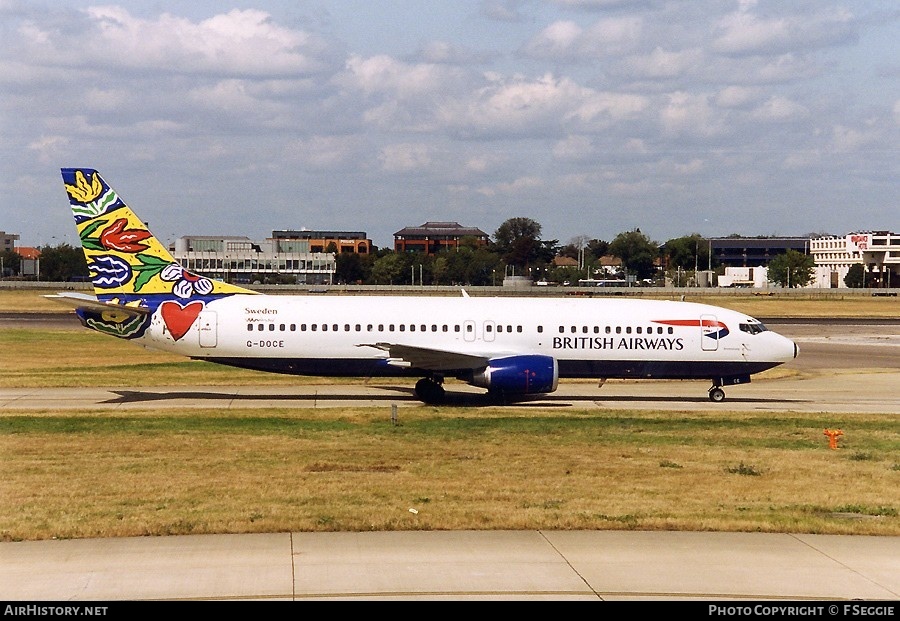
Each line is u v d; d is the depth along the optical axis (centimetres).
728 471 5338
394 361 8325
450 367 8306
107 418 7094
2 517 3972
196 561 3362
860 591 3166
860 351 14438
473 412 7819
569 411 7969
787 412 8062
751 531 3891
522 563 3388
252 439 6244
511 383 8088
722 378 8869
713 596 3095
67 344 13400
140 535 3688
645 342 8638
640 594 3095
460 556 3456
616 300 8944
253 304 8419
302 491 4594
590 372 8688
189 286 8394
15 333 14688
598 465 5469
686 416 7694
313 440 6247
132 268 8325
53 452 5678
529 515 4047
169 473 5050
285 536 3700
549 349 8600
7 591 3045
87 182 8231
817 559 3506
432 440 6319
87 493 4509
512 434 6619
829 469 5444
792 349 8756
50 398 8338
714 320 8712
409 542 3631
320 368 8450
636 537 3753
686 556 3512
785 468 5453
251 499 4388
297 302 8500
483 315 8575
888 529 3906
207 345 8350
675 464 5522
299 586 3112
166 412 7475
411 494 4538
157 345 8388
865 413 8025
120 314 8262
